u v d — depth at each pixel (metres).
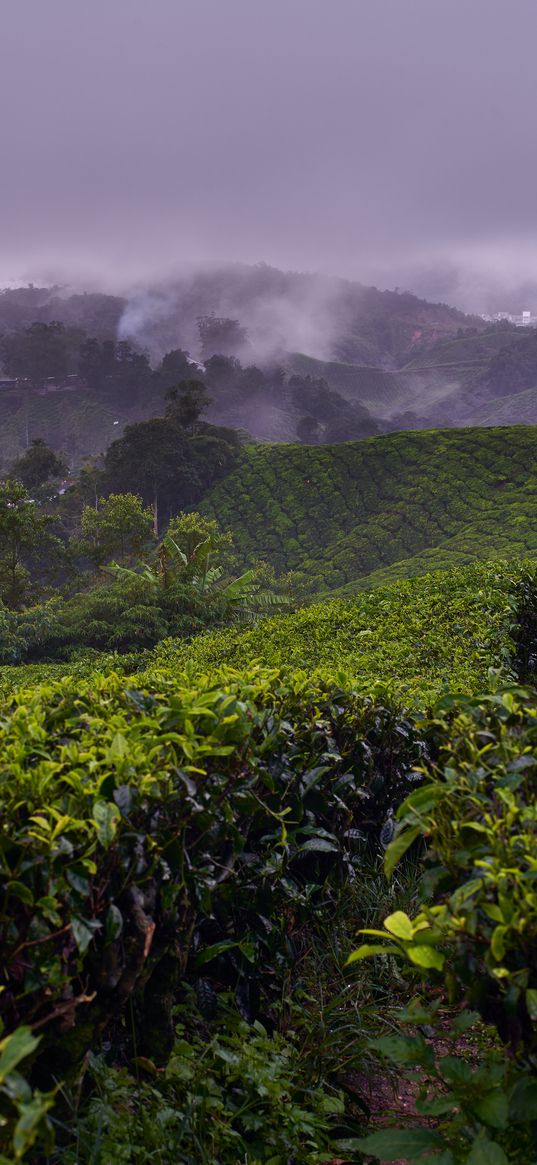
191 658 9.34
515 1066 2.14
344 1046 3.05
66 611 36.47
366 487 112.94
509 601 8.58
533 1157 2.14
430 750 4.10
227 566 79.31
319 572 98.69
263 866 3.07
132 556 63.75
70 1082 2.22
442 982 2.78
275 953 3.22
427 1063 2.25
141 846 2.31
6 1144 1.72
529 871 1.97
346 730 3.68
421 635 8.12
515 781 2.37
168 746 2.70
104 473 121.31
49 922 2.10
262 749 2.99
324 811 3.45
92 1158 2.12
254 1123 2.55
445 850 2.34
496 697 2.85
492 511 99.12
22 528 56.50
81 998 2.11
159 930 2.52
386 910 3.60
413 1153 2.06
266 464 124.94
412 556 96.12
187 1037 2.93
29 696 3.45
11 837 2.10
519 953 2.06
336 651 7.83
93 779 2.48
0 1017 1.99
